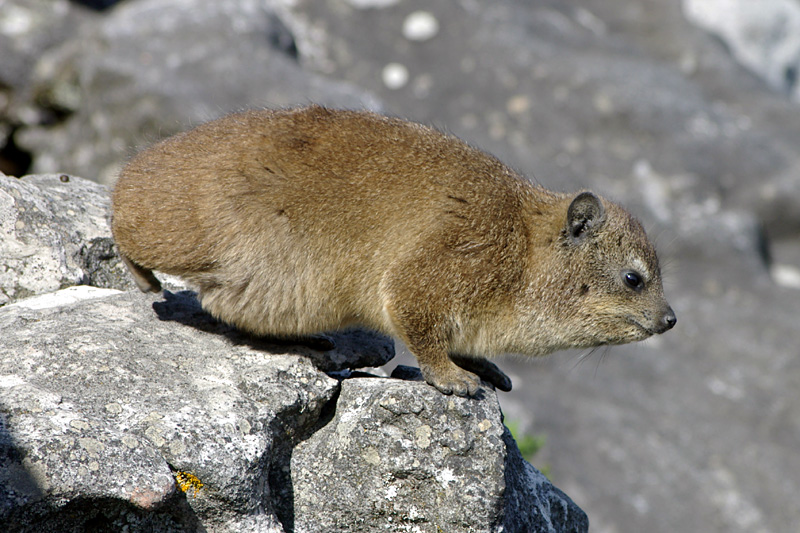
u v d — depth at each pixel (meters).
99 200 17.77
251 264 13.26
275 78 37.66
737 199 43.03
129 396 12.11
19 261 15.09
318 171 13.62
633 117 43.59
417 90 44.69
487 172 14.88
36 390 11.52
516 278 14.59
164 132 33.78
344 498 12.84
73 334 13.23
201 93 36.06
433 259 13.77
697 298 38.28
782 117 46.97
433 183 14.06
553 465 29.34
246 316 13.59
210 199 13.12
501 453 12.74
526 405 31.56
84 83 38.69
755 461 31.27
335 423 13.35
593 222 15.15
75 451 10.67
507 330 14.92
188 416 11.93
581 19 52.62
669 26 52.31
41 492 10.24
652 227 39.94
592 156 42.31
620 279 15.47
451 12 48.16
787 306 38.50
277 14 45.44
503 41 46.66
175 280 16.61
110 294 15.27
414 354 13.98
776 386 34.56
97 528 11.12
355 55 46.09
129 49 38.47
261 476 12.05
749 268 39.84
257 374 13.35
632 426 31.91
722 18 55.84
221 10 40.66
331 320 14.12
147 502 10.71
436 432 12.77
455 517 12.49
